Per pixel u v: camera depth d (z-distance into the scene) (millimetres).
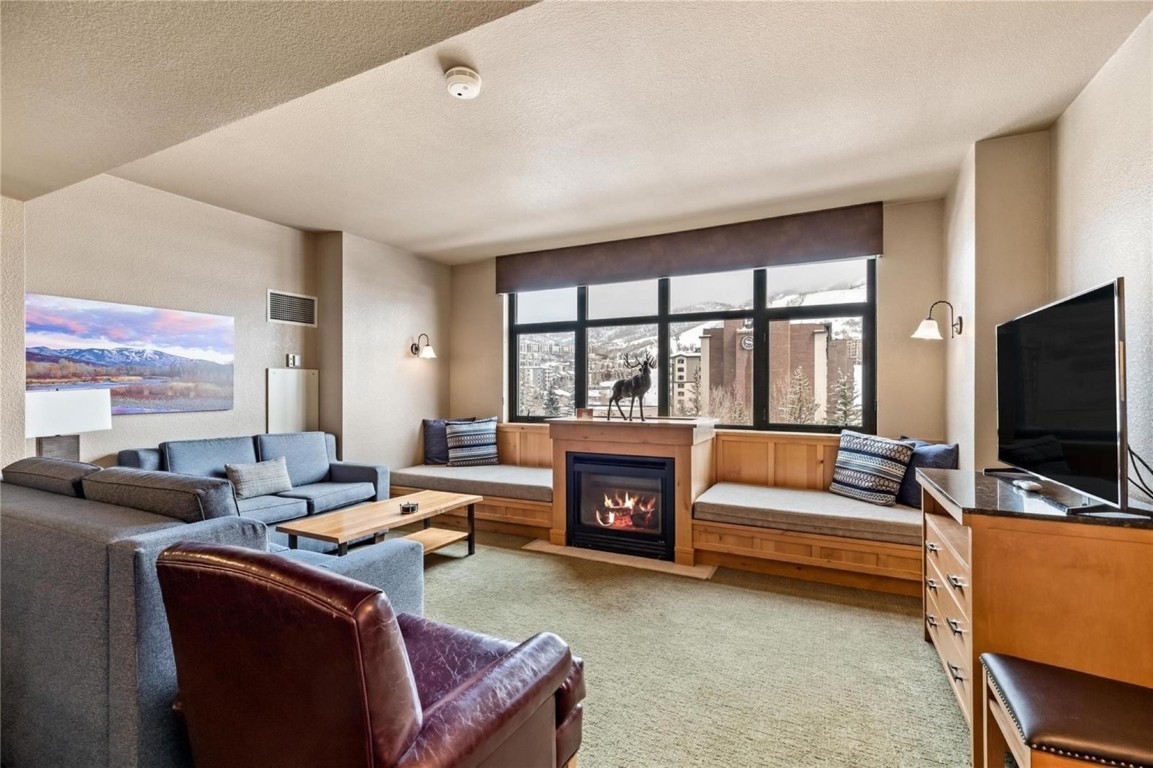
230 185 3498
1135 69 1923
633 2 1804
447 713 1041
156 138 1828
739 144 2910
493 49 2062
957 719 1898
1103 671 1511
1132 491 1917
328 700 910
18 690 1536
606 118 2619
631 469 3791
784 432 4242
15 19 1195
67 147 1880
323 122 2650
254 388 4152
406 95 2400
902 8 1839
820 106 2502
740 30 1956
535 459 5145
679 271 4535
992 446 2793
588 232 4586
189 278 3740
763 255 4199
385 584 2160
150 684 1295
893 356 3855
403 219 4234
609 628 2615
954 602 1916
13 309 2359
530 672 1237
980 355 2814
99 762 1352
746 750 1736
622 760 1686
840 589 3143
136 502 1612
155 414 3533
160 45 1320
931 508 2459
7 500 1691
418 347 5359
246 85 1513
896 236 3842
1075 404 1698
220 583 995
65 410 2756
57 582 1425
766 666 2262
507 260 5391
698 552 3594
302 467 4160
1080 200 2336
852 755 1714
